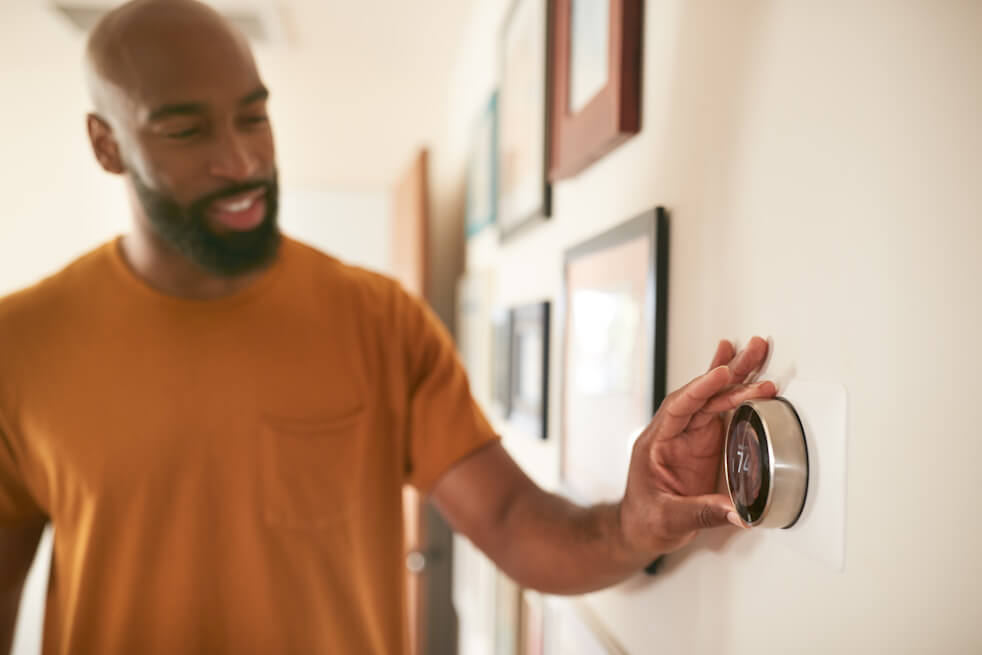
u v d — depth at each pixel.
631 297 0.63
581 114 0.75
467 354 1.78
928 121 0.30
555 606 0.87
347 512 0.72
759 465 0.39
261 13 1.70
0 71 2.01
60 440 0.66
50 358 0.66
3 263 2.56
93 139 0.64
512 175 1.15
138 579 0.65
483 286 1.51
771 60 0.43
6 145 2.36
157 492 0.66
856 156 0.35
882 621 0.33
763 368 0.44
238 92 0.58
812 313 0.39
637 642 0.63
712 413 0.45
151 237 0.66
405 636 0.79
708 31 0.51
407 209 2.20
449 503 0.76
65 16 1.71
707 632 0.50
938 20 0.29
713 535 0.50
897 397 0.32
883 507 0.33
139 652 0.66
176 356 0.67
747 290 0.46
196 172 0.58
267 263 0.66
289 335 0.70
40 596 2.58
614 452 0.67
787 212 0.41
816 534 0.37
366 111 2.35
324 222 3.32
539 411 0.97
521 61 1.08
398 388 0.76
